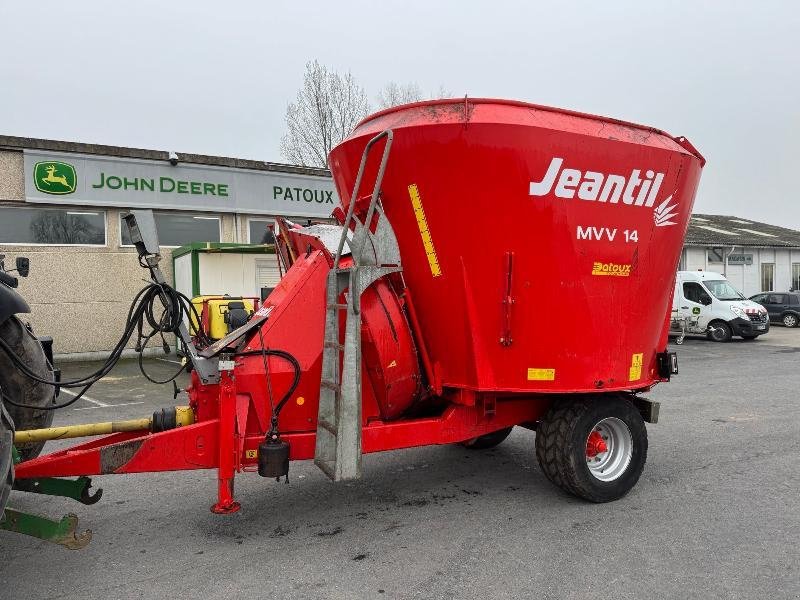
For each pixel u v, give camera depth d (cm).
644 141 452
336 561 378
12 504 481
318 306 434
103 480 538
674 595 332
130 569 369
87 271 1463
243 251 1461
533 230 423
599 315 450
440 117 416
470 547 397
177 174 1570
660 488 511
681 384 1084
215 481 536
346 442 391
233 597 334
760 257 3256
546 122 418
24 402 424
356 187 407
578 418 454
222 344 406
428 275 443
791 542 401
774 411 836
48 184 1406
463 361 447
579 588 341
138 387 1057
